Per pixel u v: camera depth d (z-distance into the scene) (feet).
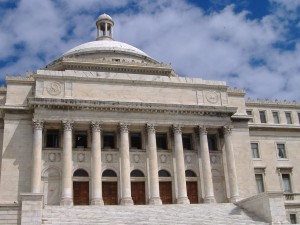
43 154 194.70
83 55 256.11
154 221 149.89
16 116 197.77
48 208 161.48
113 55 257.96
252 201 169.99
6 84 203.10
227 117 214.07
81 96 201.98
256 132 242.78
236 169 215.10
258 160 236.84
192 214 163.73
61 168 194.08
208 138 220.02
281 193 159.63
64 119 192.95
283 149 245.45
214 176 211.82
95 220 147.02
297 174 242.17
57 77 201.57
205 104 215.92
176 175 203.62
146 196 199.52
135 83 211.20
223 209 173.78
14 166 189.98
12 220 134.72
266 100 253.24
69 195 183.83
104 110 199.11
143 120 202.39
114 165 201.26
